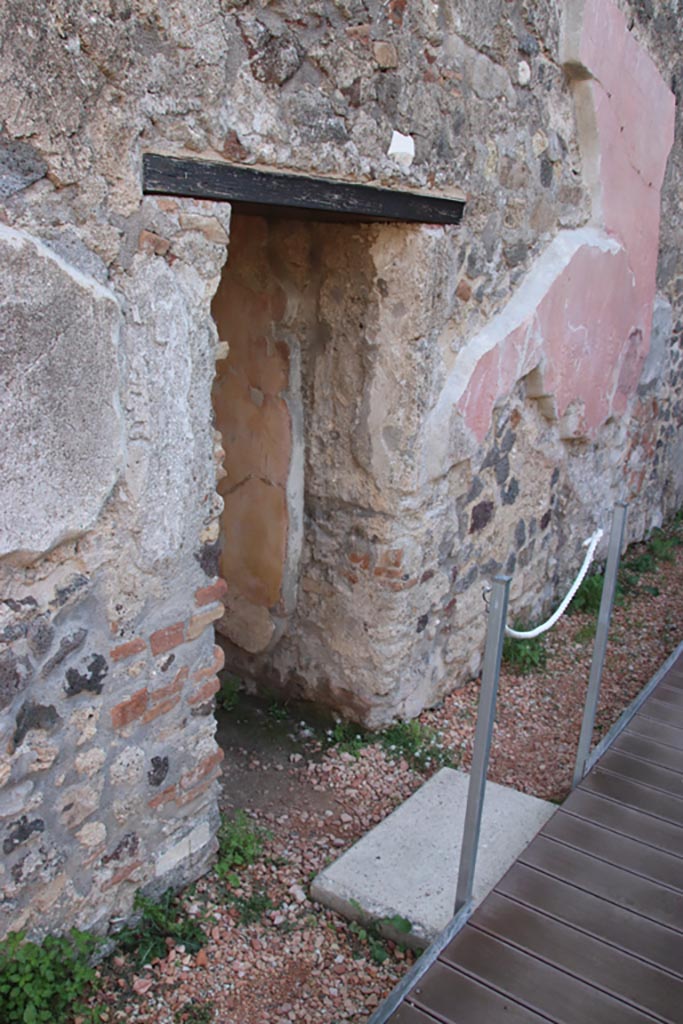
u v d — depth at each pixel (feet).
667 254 17.60
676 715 11.13
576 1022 6.48
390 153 8.39
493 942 7.27
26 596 6.07
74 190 5.73
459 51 9.25
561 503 14.76
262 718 11.80
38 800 6.50
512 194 10.96
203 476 7.23
